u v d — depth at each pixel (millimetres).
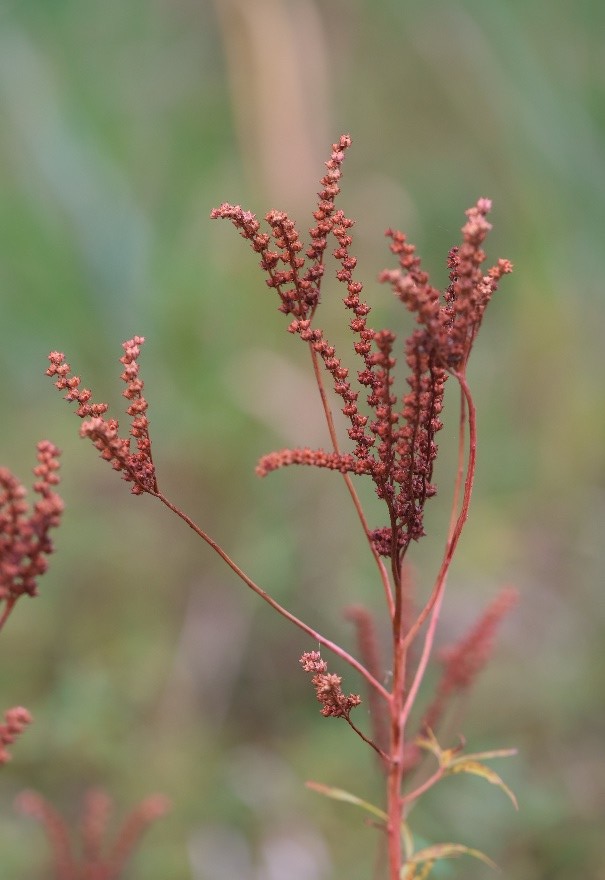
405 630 3238
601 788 5102
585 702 5676
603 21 7453
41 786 5203
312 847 4820
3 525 1685
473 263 1831
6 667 6031
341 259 2029
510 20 7301
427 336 1854
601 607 6340
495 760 4918
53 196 6906
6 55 7258
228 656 6062
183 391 6680
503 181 8117
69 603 6473
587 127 7223
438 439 7199
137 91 8047
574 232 7195
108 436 1912
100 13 8109
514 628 6176
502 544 6750
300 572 6234
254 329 6738
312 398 6402
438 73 8047
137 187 7461
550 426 7504
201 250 7059
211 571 6469
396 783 2061
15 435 7672
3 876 4375
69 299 6793
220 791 5195
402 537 2025
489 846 4586
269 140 6523
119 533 6715
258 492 6543
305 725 5812
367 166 8531
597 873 4559
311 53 6699
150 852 4754
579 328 7418
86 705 5398
